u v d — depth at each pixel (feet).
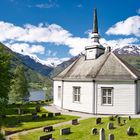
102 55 140.05
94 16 148.87
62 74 152.15
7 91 92.17
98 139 78.59
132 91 119.34
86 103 128.06
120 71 123.85
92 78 124.47
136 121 100.73
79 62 149.69
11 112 138.72
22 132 92.79
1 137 68.49
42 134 87.61
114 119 105.70
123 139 77.51
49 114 121.60
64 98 142.10
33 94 422.82
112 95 121.70
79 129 91.71
